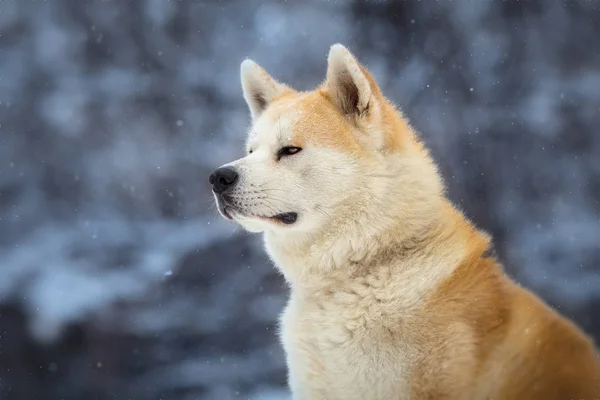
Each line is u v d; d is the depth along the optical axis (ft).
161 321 44.88
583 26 58.29
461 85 55.42
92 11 61.82
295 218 14.11
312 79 57.62
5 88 59.52
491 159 53.06
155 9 61.62
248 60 17.02
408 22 56.95
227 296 46.47
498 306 12.93
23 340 43.01
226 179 14.26
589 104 56.18
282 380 40.60
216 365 42.11
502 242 50.90
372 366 13.03
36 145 58.75
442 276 13.11
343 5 58.59
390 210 13.65
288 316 14.25
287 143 14.37
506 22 57.77
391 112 14.51
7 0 61.21
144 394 40.75
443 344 12.66
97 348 43.16
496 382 12.50
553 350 12.72
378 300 13.21
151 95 59.52
